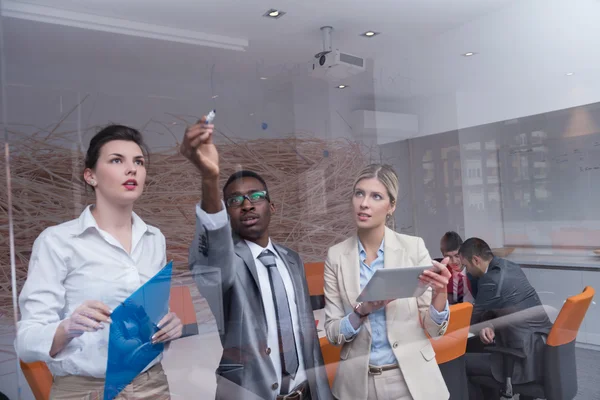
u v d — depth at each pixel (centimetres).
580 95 165
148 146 108
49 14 100
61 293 104
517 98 162
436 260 145
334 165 130
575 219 165
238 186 117
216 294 117
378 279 136
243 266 120
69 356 106
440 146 149
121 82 106
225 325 119
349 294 135
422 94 146
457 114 151
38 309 102
